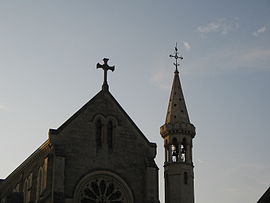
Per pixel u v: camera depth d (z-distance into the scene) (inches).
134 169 2539.4
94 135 2524.6
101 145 2524.6
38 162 2618.1
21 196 2691.9
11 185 2994.6
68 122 2493.8
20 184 2829.7
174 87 3115.2
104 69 2679.6
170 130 2923.2
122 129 2593.5
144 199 2501.2
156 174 2532.0
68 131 2476.6
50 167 2377.0
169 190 2815.0
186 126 2925.7
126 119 2620.6
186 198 2780.5
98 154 2497.5
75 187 2396.7
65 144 2448.3
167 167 2869.1
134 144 2586.1
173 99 3056.1
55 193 2308.1
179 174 2822.3
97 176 2461.9
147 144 2608.3
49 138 2434.8
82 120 2527.1
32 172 2672.2
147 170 2519.7
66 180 2391.7
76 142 2474.2
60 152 2407.7
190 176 2847.0
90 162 2468.0
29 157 2726.4
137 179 2529.5
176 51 3255.4
